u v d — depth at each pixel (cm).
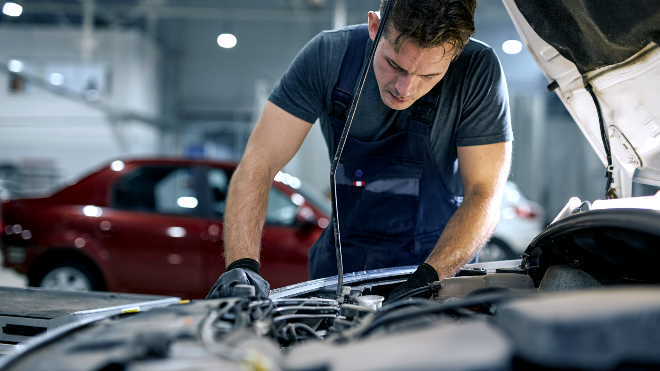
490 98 117
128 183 304
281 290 89
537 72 973
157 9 1121
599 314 37
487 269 113
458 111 119
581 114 119
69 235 289
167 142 1343
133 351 42
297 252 283
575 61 106
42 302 108
